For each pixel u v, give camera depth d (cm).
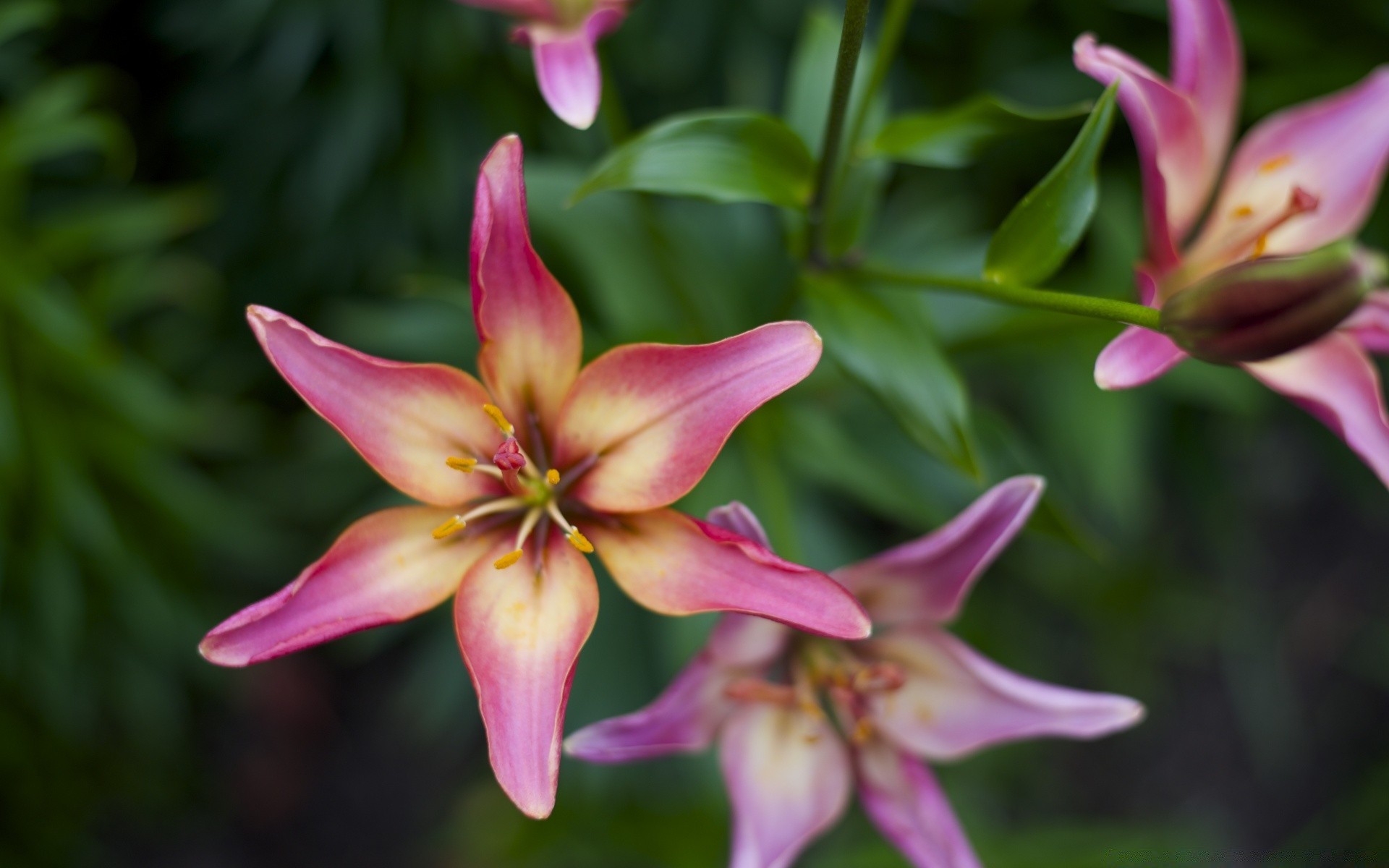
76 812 98
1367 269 52
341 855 111
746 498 67
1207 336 53
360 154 79
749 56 79
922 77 82
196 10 77
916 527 72
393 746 112
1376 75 61
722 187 58
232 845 110
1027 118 58
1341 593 125
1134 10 78
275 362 54
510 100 81
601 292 69
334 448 81
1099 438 76
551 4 59
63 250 76
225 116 81
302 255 85
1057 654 110
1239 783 122
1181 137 58
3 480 75
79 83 75
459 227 83
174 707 95
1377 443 58
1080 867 95
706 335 68
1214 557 106
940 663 59
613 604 76
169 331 87
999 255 57
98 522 77
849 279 60
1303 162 61
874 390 59
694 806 89
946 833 59
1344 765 123
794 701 59
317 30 77
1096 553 62
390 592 55
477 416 56
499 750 53
